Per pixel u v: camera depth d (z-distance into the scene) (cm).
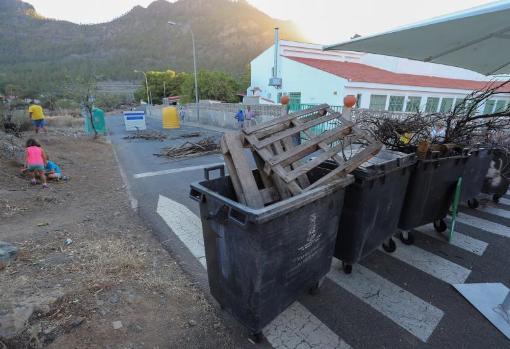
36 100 3753
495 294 274
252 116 1597
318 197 206
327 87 1672
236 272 202
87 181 664
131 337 216
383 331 233
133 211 477
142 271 299
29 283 260
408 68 2348
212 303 259
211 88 3731
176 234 392
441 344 221
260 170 245
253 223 172
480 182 477
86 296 249
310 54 2306
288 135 246
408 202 343
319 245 237
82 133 1622
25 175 637
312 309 256
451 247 366
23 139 1073
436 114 477
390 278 301
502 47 316
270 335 227
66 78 1452
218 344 217
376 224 295
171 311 246
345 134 271
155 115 4006
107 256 320
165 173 752
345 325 238
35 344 201
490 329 236
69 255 319
